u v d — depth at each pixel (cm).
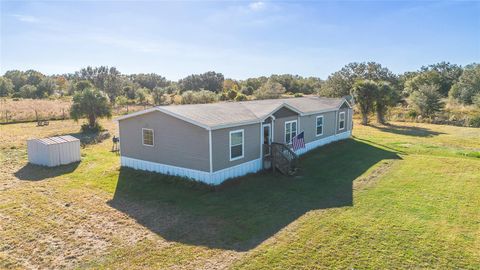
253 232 909
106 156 1886
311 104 2212
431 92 3756
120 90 6675
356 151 2031
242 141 1451
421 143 2292
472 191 1250
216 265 746
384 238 863
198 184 1311
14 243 855
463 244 832
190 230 927
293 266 734
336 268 724
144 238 881
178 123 1363
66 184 1350
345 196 1205
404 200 1155
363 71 5522
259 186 1329
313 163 1731
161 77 9531
